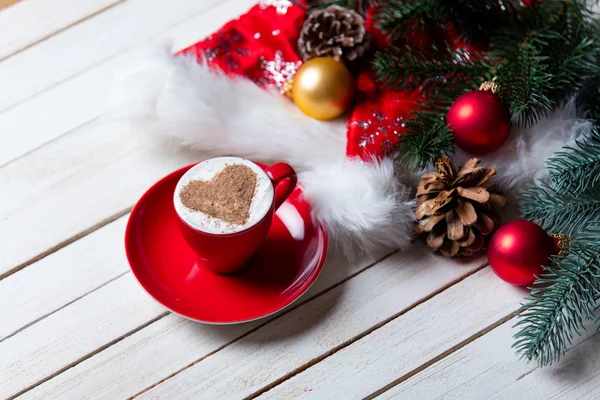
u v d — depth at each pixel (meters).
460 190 0.81
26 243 0.84
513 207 0.88
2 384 0.76
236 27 0.94
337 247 0.85
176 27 1.00
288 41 0.93
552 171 0.80
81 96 0.95
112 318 0.80
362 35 0.91
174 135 0.87
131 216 0.81
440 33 0.94
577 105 0.88
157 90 0.85
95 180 0.89
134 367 0.78
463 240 0.82
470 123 0.82
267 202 0.76
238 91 0.88
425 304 0.82
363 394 0.77
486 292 0.83
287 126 0.87
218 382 0.77
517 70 0.85
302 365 0.79
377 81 0.91
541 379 0.78
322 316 0.81
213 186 0.77
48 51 0.98
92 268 0.83
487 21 0.93
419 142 0.83
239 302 0.79
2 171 0.89
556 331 0.76
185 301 0.79
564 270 0.77
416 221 0.84
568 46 0.86
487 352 0.80
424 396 0.77
